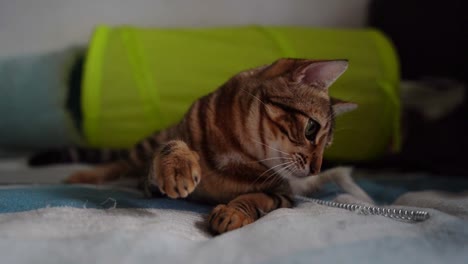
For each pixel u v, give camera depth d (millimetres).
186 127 485
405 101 871
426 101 881
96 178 624
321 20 1020
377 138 736
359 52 764
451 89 897
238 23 996
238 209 395
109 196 457
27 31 940
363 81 721
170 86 748
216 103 480
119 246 293
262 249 298
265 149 468
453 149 810
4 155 859
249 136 464
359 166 750
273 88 478
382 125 743
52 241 298
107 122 765
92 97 753
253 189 474
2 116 827
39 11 936
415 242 315
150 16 962
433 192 523
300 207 447
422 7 923
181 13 970
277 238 315
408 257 296
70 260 279
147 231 316
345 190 521
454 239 323
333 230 330
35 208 389
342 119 594
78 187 518
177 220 375
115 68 751
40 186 523
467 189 594
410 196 490
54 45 952
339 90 671
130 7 955
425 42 929
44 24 942
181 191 371
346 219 359
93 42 770
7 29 933
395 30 948
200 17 979
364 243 308
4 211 380
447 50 920
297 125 475
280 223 341
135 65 750
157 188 461
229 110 469
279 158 474
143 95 747
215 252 295
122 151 745
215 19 985
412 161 783
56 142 848
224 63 740
